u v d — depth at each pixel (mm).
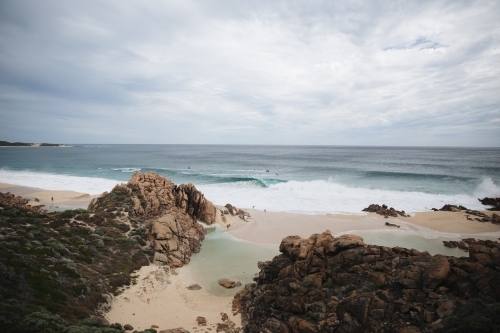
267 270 25422
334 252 23312
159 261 32562
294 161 154500
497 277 16562
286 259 25203
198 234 41938
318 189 71000
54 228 34250
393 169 111688
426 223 47938
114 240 34281
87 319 19047
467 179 83500
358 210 55469
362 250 22531
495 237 41844
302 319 19453
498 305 14734
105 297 23547
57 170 111188
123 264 29906
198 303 25406
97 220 38750
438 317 15820
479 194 65375
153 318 22344
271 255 36875
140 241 35062
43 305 18734
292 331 19203
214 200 62562
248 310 23266
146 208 44156
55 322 16656
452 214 52000
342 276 21422
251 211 55094
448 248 38094
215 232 45281
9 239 26594
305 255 23672
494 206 58094
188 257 35281
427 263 19266
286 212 54094
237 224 48688
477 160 152500
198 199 49000
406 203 60125
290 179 87625
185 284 29047
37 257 24688
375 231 44625
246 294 25844
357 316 17688
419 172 100938
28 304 18000
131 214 42406
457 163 135000
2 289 18359
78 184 79875
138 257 32062
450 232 44125
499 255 18797
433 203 60219
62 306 19516
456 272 18078
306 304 20234
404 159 163500
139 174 54531
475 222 47906
